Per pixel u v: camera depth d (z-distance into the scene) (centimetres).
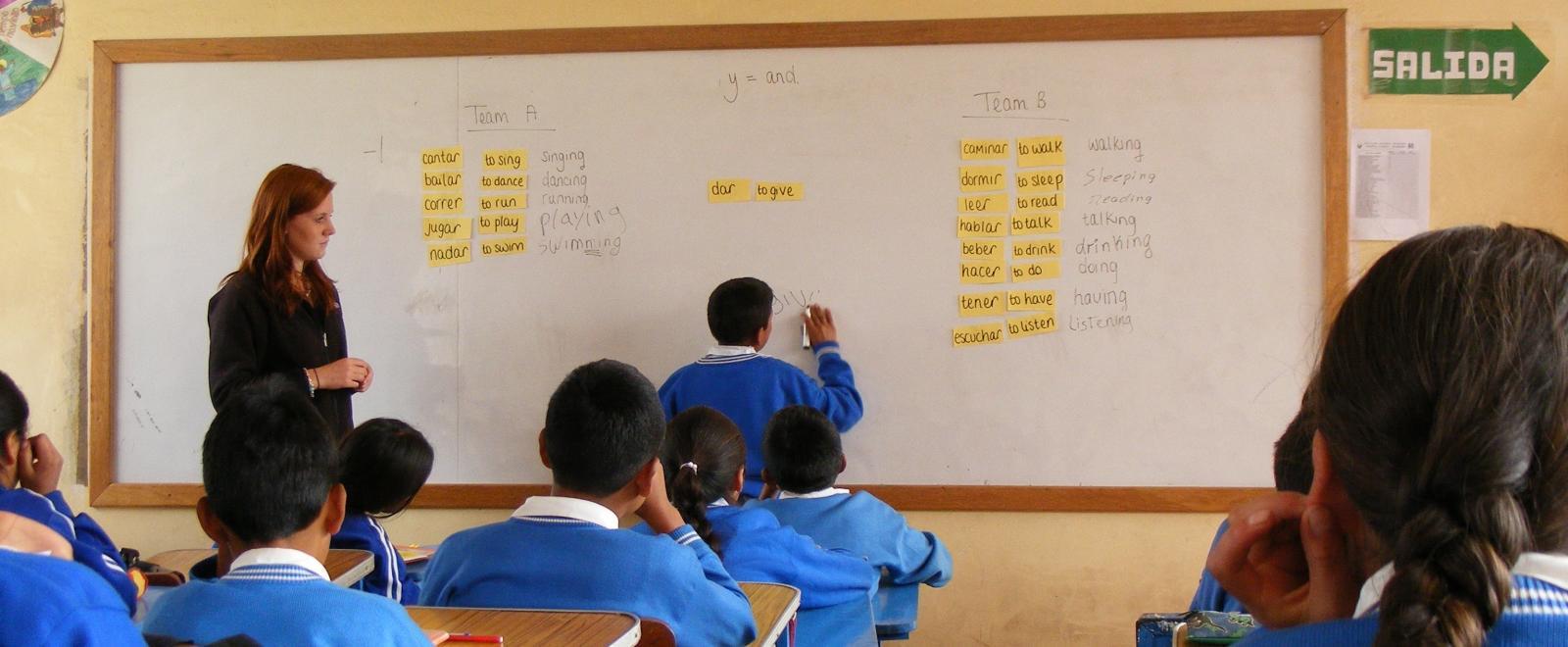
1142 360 305
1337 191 298
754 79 311
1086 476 306
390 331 319
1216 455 303
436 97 318
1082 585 309
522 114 316
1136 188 304
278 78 321
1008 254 307
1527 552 54
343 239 319
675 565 149
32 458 201
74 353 325
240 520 125
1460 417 53
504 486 316
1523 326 53
